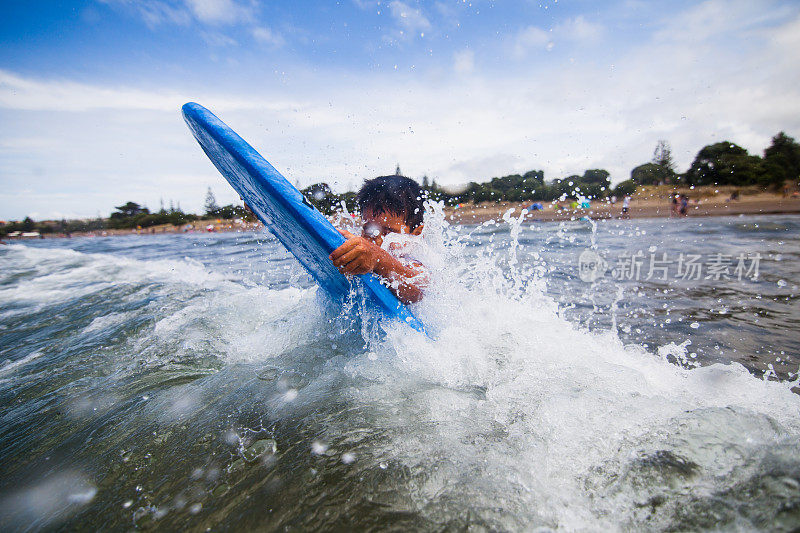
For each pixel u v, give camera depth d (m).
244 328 1.99
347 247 1.32
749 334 1.86
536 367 1.32
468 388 1.24
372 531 0.70
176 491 0.84
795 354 1.61
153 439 1.05
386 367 1.38
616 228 8.47
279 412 1.14
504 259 4.28
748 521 0.61
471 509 0.73
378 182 1.75
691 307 2.34
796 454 0.73
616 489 0.75
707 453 0.77
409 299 1.60
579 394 1.11
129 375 1.51
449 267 1.82
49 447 1.06
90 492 0.86
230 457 0.94
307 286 3.16
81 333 2.18
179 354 1.68
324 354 1.55
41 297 3.48
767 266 3.53
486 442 0.93
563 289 2.92
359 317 1.65
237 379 1.39
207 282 3.86
